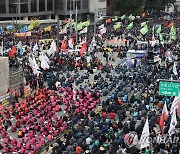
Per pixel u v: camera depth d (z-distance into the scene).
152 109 93.94
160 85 70.50
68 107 95.62
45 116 90.56
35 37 190.38
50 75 124.94
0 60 102.69
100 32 193.88
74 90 105.94
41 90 108.44
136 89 112.00
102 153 71.62
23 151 74.06
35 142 78.38
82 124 84.25
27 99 102.88
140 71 133.88
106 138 77.44
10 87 108.50
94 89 114.38
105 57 161.88
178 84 69.25
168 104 94.75
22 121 88.44
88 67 140.88
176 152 72.88
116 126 82.88
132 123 83.19
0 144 77.00
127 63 143.88
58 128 85.19
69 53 158.12
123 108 95.12
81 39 188.88
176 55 158.50
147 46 175.88
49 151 74.38
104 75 136.50
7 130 87.38
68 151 71.25
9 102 104.31
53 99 102.19
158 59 149.00
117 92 107.06
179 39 193.12
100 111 96.12
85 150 72.12
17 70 117.25
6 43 167.12
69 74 129.62
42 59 123.44
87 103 98.75
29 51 157.38
